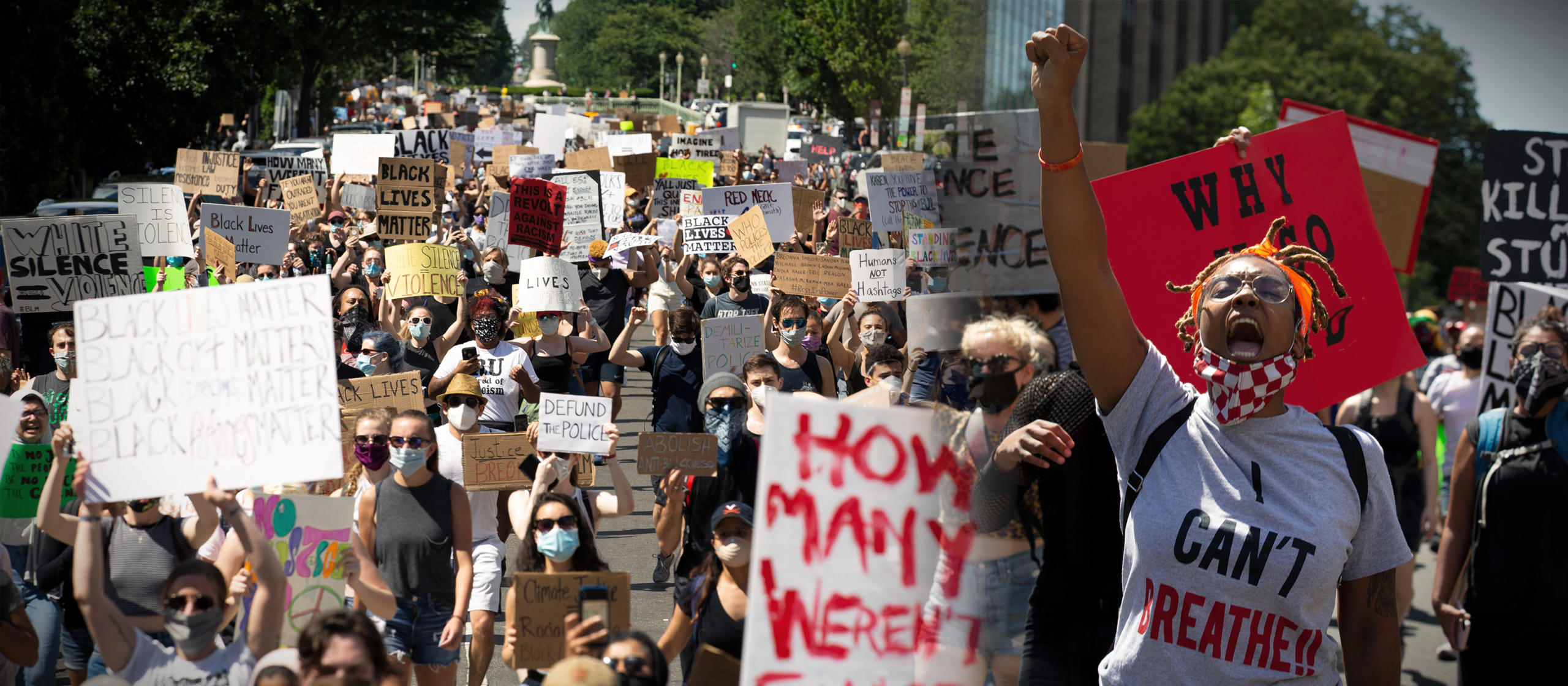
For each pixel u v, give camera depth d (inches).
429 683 202.5
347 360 324.8
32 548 194.5
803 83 2511.1
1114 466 118.3
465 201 835.4
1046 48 96.2
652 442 217.5
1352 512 103.0
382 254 458.9
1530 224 219.0
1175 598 103.7
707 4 6023.6
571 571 175.9
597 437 229.8
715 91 4753.9
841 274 420.5
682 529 227.8
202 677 150.6
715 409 222.5
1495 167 219.1
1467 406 272.5
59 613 196.4
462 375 247.3
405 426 196.4
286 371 146.8
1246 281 103.7
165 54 1187.9
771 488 93.4
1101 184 149.5
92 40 1083.3
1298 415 105.9
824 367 340.5
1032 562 97.7
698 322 347.3
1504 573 167.3
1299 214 147.0
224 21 1362.0
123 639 156.0
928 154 77.4
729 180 987.3
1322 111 264.2
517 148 958.4
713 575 176.1
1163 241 149.0
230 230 479.2
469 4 2119.8
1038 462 95.7
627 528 350.6
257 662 149.1
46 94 957.2
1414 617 245.8
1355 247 145.6
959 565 88.3
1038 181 88.7
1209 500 104.0
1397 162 257.1
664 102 4163.4
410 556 198.4
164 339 147.1
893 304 381.4
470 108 2578.7
